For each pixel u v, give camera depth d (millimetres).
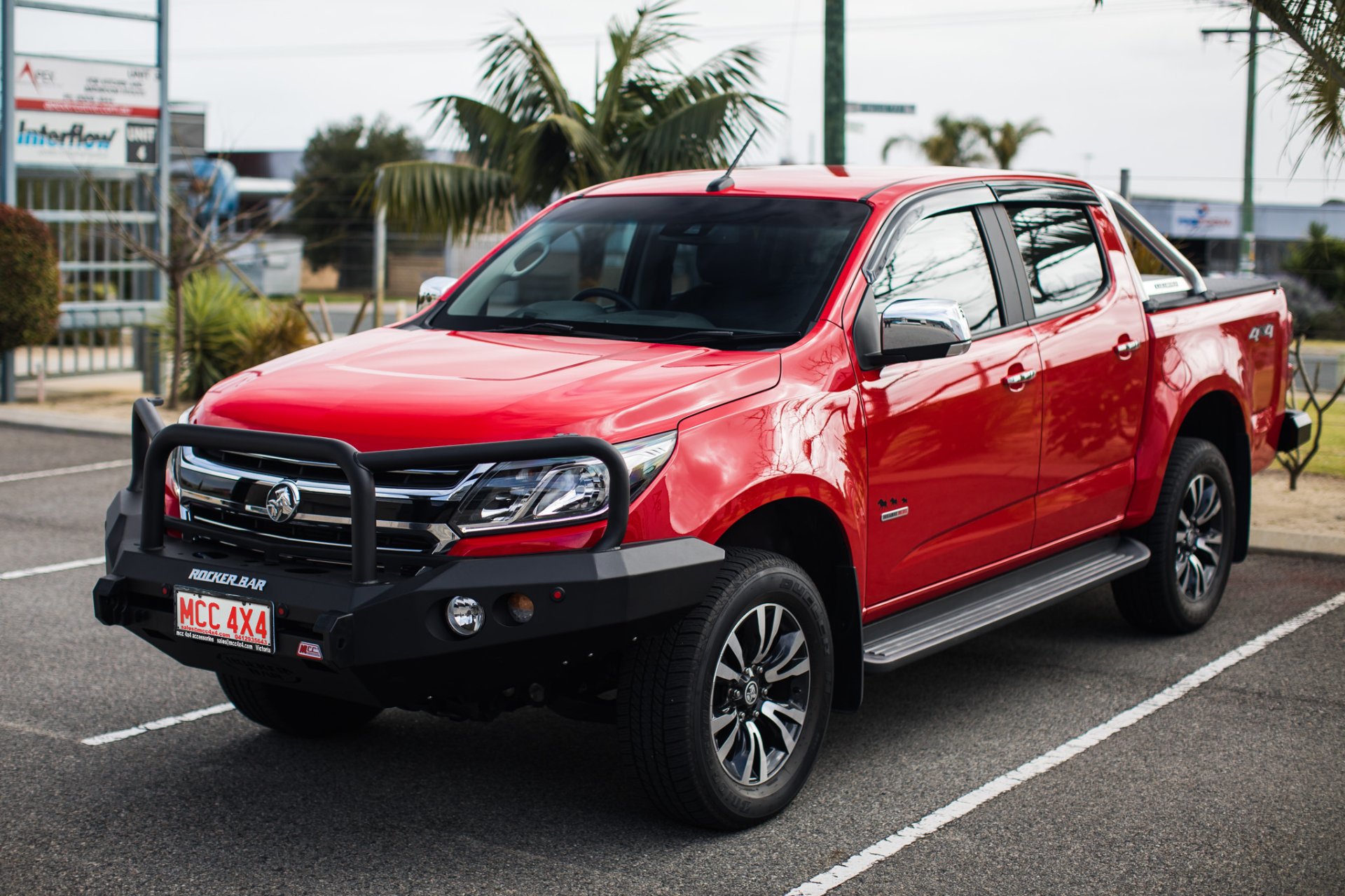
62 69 15328
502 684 3777
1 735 4969
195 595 3873
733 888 3734
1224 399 6398
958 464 4770
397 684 3707
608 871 3850
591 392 3898
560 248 5172
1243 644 6125
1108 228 5949
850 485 4293
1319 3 6699
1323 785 4473
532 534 3664
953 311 4250
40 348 19766
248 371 4543
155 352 15414
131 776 4582
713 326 4527
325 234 46281
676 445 3842
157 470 3986
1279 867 3861
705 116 12602
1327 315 26672
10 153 14859
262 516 3914
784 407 4137
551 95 13312
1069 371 5301
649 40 13492
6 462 11055
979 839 4051
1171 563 6020
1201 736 4941
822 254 4664
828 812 4266
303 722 4875
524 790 4477
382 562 3754
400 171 13312
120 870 3857
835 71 11789
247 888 3750
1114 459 5656
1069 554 5664
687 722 3848
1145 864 3881
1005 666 5840
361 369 4285
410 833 4117
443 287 5328
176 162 27125
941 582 4852
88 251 16922
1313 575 7367
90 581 7289
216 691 5508
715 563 3814
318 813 4277
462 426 3764
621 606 3613
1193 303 6285
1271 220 28203
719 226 4938
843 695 4504
